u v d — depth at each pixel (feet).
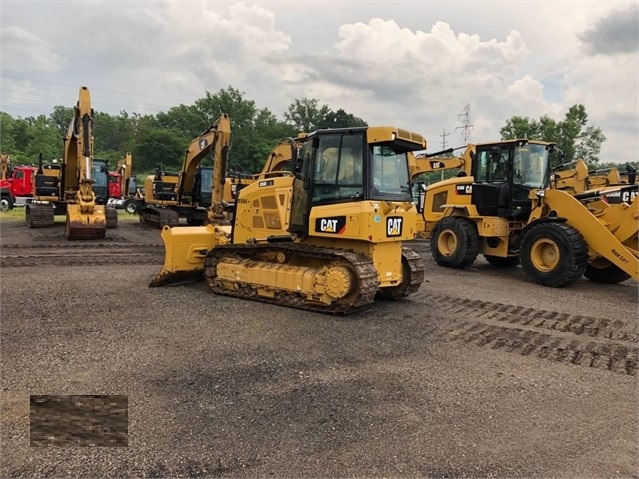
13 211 87.86
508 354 18.43
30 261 35.70
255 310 23.56
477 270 38.93
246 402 13.51
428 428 12.41
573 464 10.97
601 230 30.48
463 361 17.44
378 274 23.36
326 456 10.96
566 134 155.63
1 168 93.56
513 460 11.06
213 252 27.78
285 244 25.39
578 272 30.78
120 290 27.02
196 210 64.28
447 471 10.54
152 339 18.61
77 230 48.47
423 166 51.96
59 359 16.25
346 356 17.46
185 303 24.57
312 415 12.88
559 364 17.52
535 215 34.14
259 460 10.73
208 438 11.57
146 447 11.10
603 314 24.97
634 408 13.99
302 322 21.65
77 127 52.47
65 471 10.16
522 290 30.73
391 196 23.84
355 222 22.48
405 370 16.30
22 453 10.72
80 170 49.75
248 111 258.57
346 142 23.31
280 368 16.07
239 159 226.99
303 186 24.86
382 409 13.37
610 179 56.44
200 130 251.39
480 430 12.40
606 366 17.46
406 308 25.02
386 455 11.08
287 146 40.34
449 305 26.02
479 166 39.52
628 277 33.35
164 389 14.19
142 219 70.28
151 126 273.95
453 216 40.16
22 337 18.40
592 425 12.88
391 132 21.85
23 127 268.41
